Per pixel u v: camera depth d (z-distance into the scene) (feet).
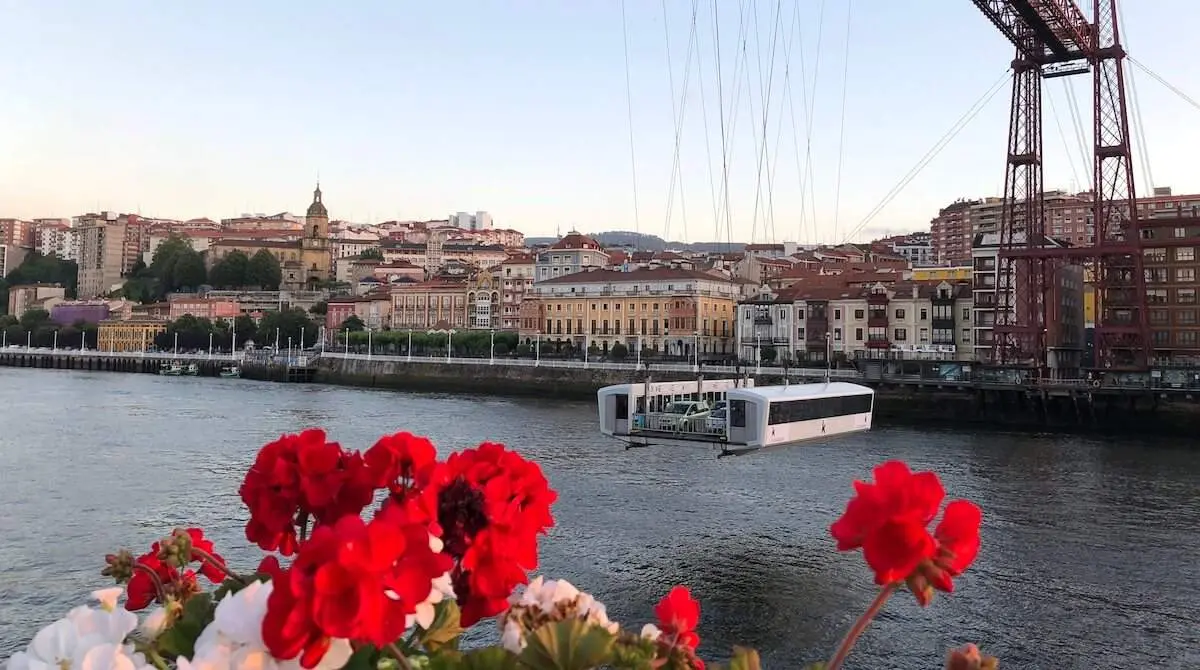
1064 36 230.27
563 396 344.28
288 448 14.80
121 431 201.16
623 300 419.74
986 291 318.04
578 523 111.55
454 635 11.91
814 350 352.49
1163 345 315.99
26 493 124.26
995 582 87.25
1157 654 69.26
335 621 8.75
